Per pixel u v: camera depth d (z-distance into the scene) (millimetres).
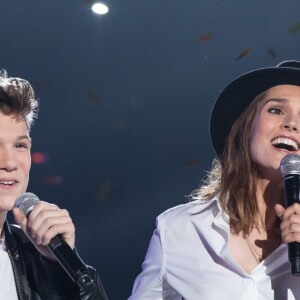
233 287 8547
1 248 8180
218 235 8953
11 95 7969
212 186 9609
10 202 7863
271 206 8922
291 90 9023
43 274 8211
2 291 8008
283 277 8453
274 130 8773
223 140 9836
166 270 9047
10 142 7914
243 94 9492
